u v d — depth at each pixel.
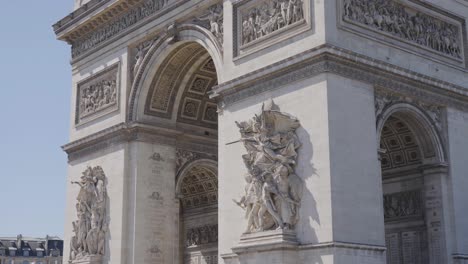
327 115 56.03
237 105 64.50
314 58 57.62
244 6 66.00
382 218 58.25
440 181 65.75
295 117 58.69
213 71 82.38
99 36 87.75
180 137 82.00
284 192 57.56
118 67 82.62
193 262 90.25
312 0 59.41
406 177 68.75
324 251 54.31
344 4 60.03
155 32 78.12
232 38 66.31
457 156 67.38
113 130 80.00
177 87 81.44
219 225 64.31
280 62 60.00
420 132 66.50
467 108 70.00
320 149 56.09
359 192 56.88
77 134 88.81
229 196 63.50
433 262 65.12
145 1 80.12
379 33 62.38
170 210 79.12
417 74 64.12
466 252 65.56
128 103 80.00
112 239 77.56
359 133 58.25
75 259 81.62
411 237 67.62
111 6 83.06
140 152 78.00
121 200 77.31
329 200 54.56
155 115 80.31
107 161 81.25
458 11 71.69
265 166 59.03
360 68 59.59
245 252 59.00
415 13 67.19
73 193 87.31
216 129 85.69
